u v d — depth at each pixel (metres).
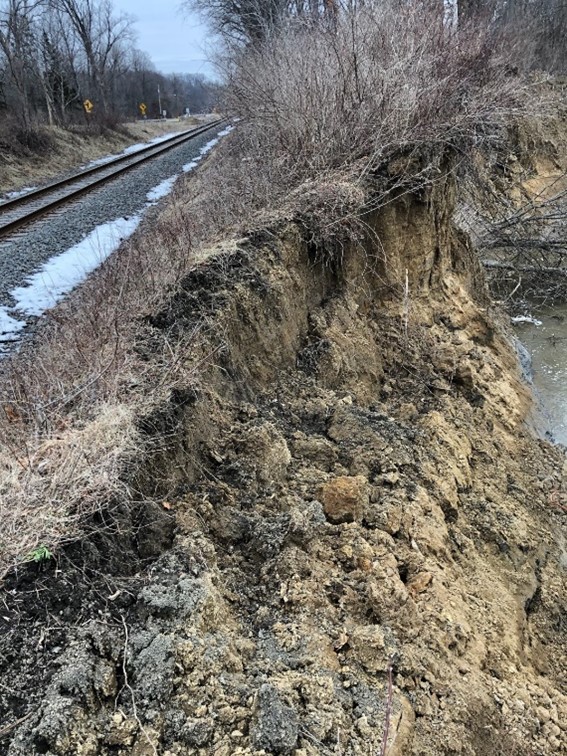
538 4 20.83
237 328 5.32
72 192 14.21
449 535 4.80
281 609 3.33
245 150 12.58
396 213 7.81
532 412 8.45
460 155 9.44
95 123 32.31
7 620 2.71
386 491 4.65
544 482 6.83
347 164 7.67
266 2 17.23
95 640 2.70
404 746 2.88
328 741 2.63
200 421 4.23
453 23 10.80
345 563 3.73
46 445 3.39
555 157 18.02
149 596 2.93
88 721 2.45
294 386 5.68
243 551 3.70
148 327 4.82
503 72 11.50
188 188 12.83
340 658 3.14
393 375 7.29
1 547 2.88
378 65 8.33
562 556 5.90
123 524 3.27
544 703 3.84
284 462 4.40
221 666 2.78
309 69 8.82
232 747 2.50
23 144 21.66
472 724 3.25
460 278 9.93
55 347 4.92
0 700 2.44
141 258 6.21
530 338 11.93
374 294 7.80
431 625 3.62
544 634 4.98
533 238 13.78
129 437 3.52
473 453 6.42
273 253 6.12
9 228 10.74
